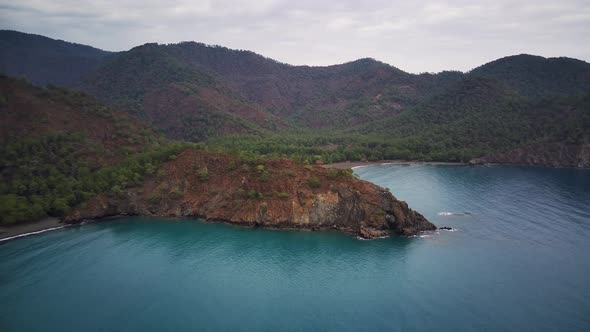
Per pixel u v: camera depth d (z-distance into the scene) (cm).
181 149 17975
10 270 11131
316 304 9556
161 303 9600
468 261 11675
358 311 9238
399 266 11419
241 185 15650
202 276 10956
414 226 14212
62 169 16375
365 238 13512
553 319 8775
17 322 8800
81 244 12988
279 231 14212
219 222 15012
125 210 15712
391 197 14588
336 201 14600
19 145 16225
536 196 18850
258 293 10088
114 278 10788
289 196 14875
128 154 18625
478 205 17325
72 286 10350
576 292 9862
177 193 15888
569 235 13538
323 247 12862
